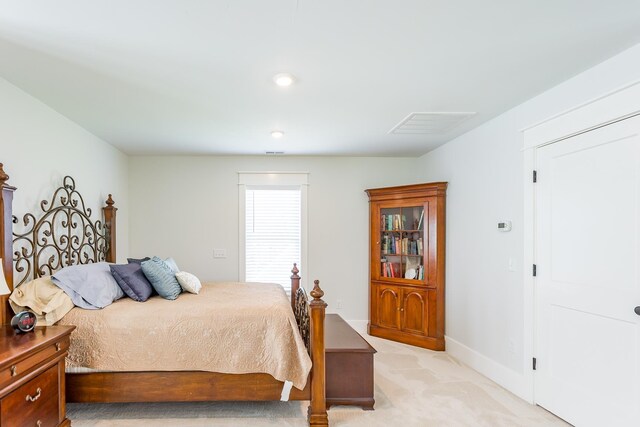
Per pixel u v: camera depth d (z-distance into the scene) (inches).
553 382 100.0
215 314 97.7
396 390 117.0
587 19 66.2
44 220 108.3
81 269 105.8
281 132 142.3
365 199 191.0
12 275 90.4
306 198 189.2
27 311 84.0
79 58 80.6
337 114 120.3
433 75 90.5
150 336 93.8
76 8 61.4
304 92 101.3
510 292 116.4
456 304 149.7
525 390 108.7
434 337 156.9
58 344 81.9
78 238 129.0
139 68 85.7
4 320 88.3
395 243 175.3
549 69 87.7
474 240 137.3
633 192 79.4
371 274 182.4
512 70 88.0
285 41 73.6
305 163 189.8
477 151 135.9
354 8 62.4
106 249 150.8
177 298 114.8
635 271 79.3
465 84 96.2
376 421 98.3
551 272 101.0
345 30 69.6
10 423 66.7
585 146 90.2
